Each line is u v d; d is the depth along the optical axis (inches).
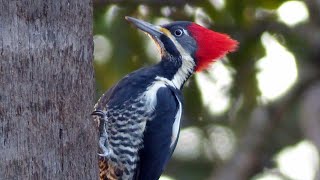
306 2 589.3
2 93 338.6
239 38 557.0
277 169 684.1
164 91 443.2
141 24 472.4
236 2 535.8
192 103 560.1
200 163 668.1
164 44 465.4
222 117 601.9
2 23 340.2
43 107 345.1
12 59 340.5
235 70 564.7
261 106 614.2
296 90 642.8
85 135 357.7
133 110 436.5
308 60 615.2
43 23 346.6
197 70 471.8
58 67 349.7
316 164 643.5
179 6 541.6
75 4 356.2
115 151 438.3
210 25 547.8
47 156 345.1
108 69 537.0
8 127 338.6
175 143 450.9
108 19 535.8
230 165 657.0
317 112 639.8
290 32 577.0
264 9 551.8
